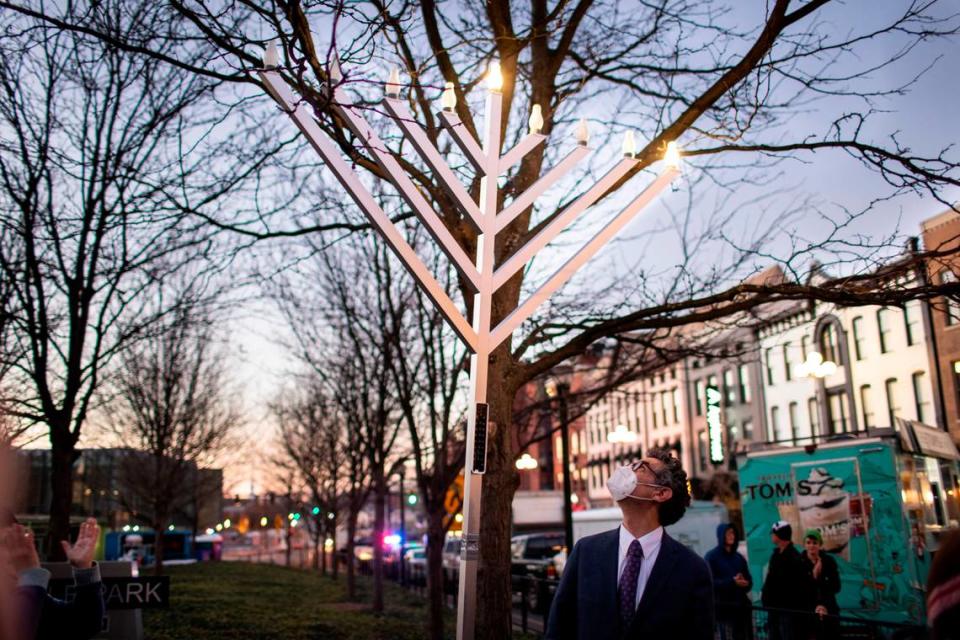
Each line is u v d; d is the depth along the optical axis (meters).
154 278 9.90
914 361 29.03
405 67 6.21
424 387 14.13
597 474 52.94
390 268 13.09
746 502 11.68
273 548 81.62
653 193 4.77
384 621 14.23
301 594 20.92
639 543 3.34
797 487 11.23
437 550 12.35
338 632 12.21
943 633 1.70
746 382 37.69
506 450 6.39
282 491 51.06
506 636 6.12
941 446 12.63
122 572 7.71
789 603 8.35
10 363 7.73
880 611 10.32
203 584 21.91
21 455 1.92
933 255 6.01
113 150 7.69
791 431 34.94
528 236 7.11
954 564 1.72
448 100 4.53
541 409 13.06
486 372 4.22
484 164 4.54
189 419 26.53
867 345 31.25
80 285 7.78
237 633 11.40
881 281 6.63
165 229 7.43
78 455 8.45
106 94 7.43
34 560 2.85
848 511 10.75
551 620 3.49
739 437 38.00
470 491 4.05
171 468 26.81
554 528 29.36
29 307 7.64
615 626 3.22
